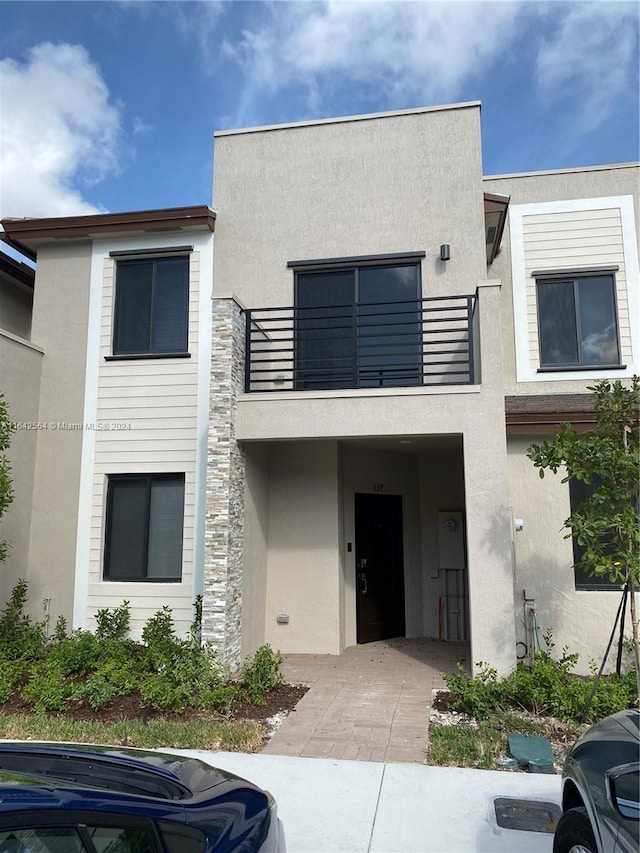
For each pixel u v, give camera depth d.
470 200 10.05
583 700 6.43
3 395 8.66
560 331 10.79
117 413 10.09
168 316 10.30
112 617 9.46
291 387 10.14
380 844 4.23
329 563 9.77
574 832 3.41
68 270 10.60
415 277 10.16
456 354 9.81
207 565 8.12
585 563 6.52
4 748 3.22
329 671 8.62
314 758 5.68
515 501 8.87
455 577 10.88
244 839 2.61
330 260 10.25
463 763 5.55
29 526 9.98
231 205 10.67
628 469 6.11
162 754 3.56
